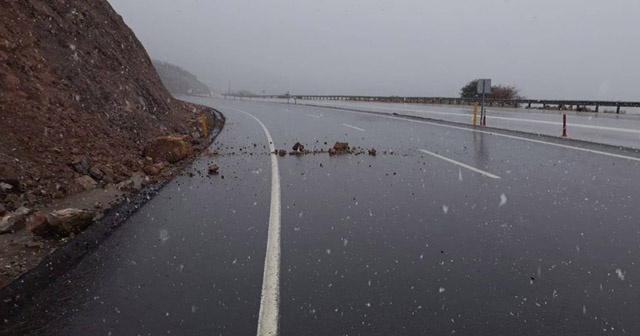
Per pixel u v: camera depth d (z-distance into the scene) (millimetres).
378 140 14383
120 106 12211
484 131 16578
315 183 7871
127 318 3219
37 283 3850
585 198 6219
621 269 3832
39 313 3336
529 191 6738
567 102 29656
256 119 27312
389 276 3830
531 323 3021
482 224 5191
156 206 6438
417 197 6594
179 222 5613
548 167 8727
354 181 7949
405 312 3207
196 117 22703
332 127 20094
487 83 19312
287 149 12766
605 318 3059
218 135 17297
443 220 5402
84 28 13656
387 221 5430
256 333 2959
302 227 5281
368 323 3066
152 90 16594
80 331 3064
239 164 10156
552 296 3393
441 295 3455
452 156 10547
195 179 8445
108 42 15047
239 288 3662
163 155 10391
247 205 6406
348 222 5438
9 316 3307
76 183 7258
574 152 10656
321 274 3904
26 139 7543
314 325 3049
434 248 4465
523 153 10711
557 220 5246
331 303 3363
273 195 6992
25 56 9500
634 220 5152
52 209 6094
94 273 4047
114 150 9633
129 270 4098
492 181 7547
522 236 4730
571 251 4270
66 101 9820
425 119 23734
